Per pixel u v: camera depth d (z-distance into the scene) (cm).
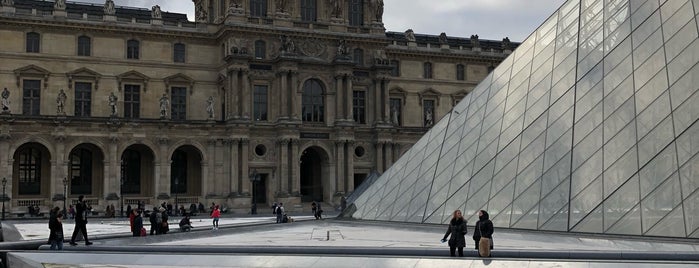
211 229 5706
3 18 9788
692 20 3853
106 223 7719
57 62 10144
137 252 3525
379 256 3033
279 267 3008
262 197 10794
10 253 3591
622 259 2823
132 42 10606
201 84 10931
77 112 10231
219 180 10388
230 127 10331
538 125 4297
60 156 9531
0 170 9194
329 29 11212
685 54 3753
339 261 2995
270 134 10656
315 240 4391
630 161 3603
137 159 10644
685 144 3412
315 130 10844
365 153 11369
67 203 9888
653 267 2455
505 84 4909
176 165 10838
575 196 3728
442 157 4934
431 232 4453
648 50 3994
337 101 10975
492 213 4119
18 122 9325
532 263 2655
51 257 3478
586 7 4697
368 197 5600
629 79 3969
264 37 10725
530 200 3944
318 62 10875
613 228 3441
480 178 4412
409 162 5319
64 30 10200
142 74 10569
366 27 11519
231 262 3134
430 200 4712
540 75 4625
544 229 3744
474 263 2766
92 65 10331
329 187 10912
